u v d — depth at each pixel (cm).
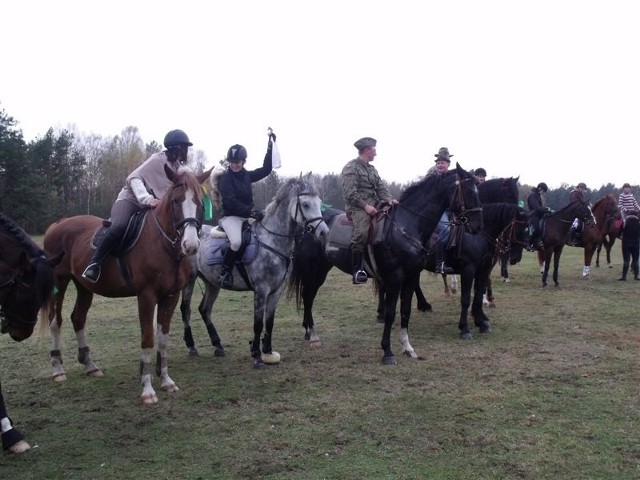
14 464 386
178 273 518
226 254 609
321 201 621
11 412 488
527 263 1712
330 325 844
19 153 3262
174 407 493
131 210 525
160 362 545
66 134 4606
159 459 390
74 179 4569
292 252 639
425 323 848
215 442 417
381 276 652
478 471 362
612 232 1427
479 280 777
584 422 441
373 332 791
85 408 494
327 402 499
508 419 450
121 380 577
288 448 403
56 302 578
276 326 838
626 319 848
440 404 488
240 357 666
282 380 568
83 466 381
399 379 564
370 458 384
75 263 548
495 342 715
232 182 618
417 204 636
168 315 540
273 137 639
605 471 360
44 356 678
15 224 425
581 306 955
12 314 414
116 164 4844
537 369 589
